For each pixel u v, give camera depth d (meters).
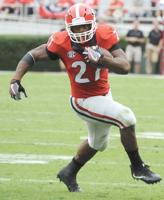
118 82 48.91
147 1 64.44
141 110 34.12
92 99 15.55
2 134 25.94
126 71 14.91
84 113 15.68
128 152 15.69
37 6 64.38
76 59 15.38
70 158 21.25
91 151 16.25
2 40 57.84
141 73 57.16
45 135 25.89
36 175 18.52
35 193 16.25
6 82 46.47
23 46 58.09
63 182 16.72
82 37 15.04
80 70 15.44
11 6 64.19
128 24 62.28
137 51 55.78
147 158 21.44
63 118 30.80
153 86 46.66
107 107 15.45
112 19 62.25
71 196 15.93
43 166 19.84
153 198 15.90
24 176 18.34
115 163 20.52
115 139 25.09
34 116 31.25
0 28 64.00
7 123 28.91
